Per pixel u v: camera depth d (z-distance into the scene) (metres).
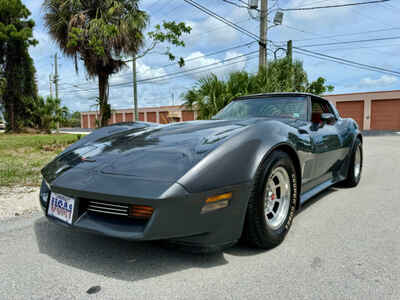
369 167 5.09
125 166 1.56
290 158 2.00
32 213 2.55
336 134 2.91
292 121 2.36
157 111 35.06
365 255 1.69
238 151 1.61
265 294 1.30
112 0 8.89
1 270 1.54
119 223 1.44
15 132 17.83
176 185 1.37
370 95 23.25
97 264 1.60
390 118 22.52
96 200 1.50
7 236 2.01
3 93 17.36
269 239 1.74
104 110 9.55
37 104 18.50
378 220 2.30
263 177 1.65
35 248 1.82
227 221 1.51
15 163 5.09
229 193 1.50
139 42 9.46
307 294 1.30
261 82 8.58
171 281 1.42
